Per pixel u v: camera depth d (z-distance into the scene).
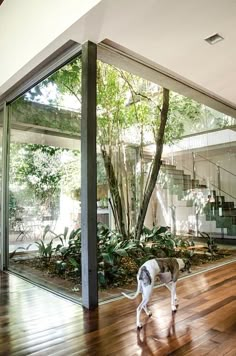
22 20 3.29
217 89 4.11
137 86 4.29
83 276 2.64
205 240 5.32
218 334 2.02
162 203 4.79
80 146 2.98
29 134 4.04
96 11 2.29
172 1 2.21
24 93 4.04
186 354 1.76
